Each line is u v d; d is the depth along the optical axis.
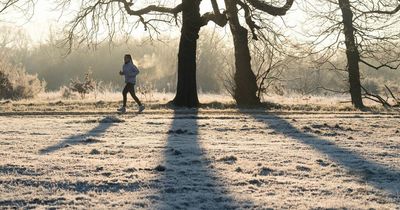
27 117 18.84
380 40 28.48
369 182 7.92
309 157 10.07
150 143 11.85
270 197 6.80
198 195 6.82
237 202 6.51
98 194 6.89
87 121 17.06
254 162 9.31
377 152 10.90
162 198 6.67
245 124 16.50
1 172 8.13
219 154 10.23
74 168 8.46
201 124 16.42
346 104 30.22
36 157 9.52
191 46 26.39
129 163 9.01
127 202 6.46
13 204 6.39
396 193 7.17
